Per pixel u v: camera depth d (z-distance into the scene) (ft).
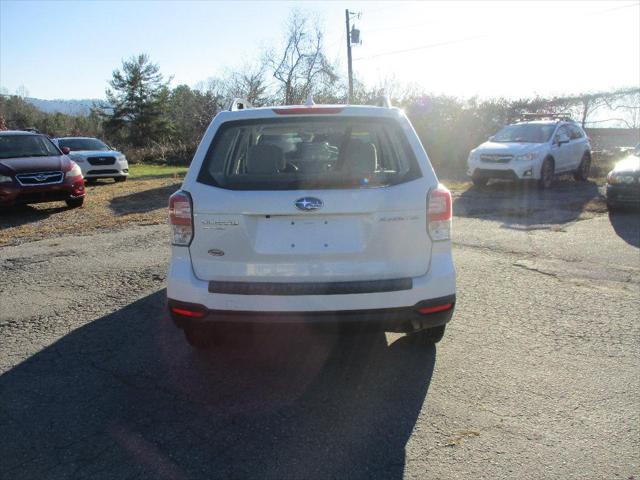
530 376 11.93
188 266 11.14
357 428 10.02
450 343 13.78
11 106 205.87
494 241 24.95
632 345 13.47
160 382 11.93
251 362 12.88
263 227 10.77
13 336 14.65
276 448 9.43
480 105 64.13
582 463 8.91
